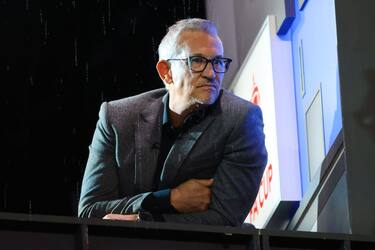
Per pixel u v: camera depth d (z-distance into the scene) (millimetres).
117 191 7523
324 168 8172
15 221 6000
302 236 6457
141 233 6262
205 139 7379
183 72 7383
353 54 7938
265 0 9477
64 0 11055
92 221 6117
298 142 8930
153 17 11055
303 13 8805
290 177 8836
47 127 11039
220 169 7383
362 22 8000
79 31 11055
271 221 8977
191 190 7312
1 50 11008
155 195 7305
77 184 10977
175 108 7422
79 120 11055
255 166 7398
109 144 7547
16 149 10977
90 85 11039
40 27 11039
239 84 10008
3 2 11016
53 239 6086
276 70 9078
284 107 9000
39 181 10953
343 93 7852
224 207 7312
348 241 6520
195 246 6352
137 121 7523
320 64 8453
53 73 11039
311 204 8352
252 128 7430
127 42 11055
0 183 10891
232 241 6395
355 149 7723
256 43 9469
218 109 7449
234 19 10469
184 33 7461
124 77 11047
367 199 7625
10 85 11008
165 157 7434
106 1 11062
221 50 7457
